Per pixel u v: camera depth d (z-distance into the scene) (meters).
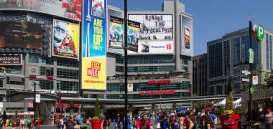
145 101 187.75
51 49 185.75
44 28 183.62
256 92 39.56
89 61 196.25
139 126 41.19
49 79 177.88
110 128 47.06
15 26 177.50
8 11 177.62
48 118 71.06
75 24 194.75
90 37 197.88
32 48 179.75
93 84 196.50
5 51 176.50
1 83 166.38
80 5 195.75
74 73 195.50
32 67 179.62
